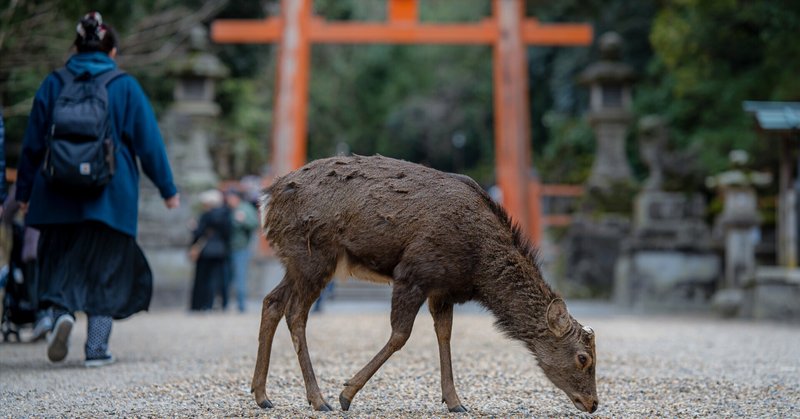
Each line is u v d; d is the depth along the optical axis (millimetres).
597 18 39250
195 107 26234
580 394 7137
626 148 37844
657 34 26734
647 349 12805
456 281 7223
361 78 63719
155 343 13352
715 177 26062
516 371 10211
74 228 9992
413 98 64750
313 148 62344
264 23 28969
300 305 7363
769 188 26125
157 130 10422
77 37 10375
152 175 10406
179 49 27109
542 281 7406
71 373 9852
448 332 7656
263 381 7605
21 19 15086
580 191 31031
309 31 28891
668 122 33938
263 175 30969
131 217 10172
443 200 7215
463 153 64750
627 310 24016
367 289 27609
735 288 22766
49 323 13219
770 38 23672
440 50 63344
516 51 28766
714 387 9188
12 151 25469
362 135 63969
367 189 7270
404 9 29047
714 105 32375
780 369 10680
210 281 20719
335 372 10023
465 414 7480
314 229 7289
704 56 27516
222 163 30797
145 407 7730
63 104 9680
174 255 24453
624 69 29703
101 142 9586
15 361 11000
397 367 10445
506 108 28562
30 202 9984
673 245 24609
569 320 7180
